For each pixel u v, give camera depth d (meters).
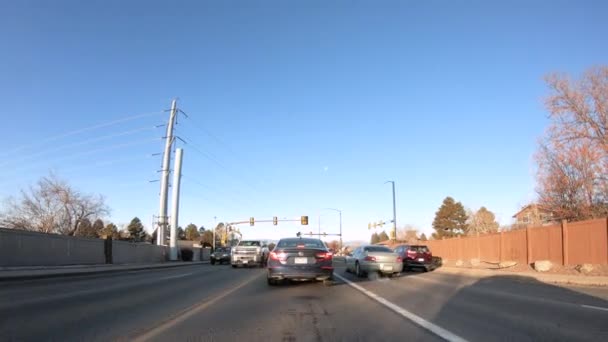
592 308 11.52
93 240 32.09
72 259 29.34
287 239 16.84
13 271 21.52
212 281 18.89
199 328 8.54
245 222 62.19
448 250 41.06
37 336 7.71
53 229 54.91
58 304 11.46
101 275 22.89
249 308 11.06
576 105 32.25
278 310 10.77
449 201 99.62
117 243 35.47
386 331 8.38
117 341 7.40
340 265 36.59
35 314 9.89
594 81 32.25
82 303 11.70
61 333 7.96
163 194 45.72
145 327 8.57
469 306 11.72
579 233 23.52
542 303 12.47
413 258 28.92
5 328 8.34
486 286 17.58
